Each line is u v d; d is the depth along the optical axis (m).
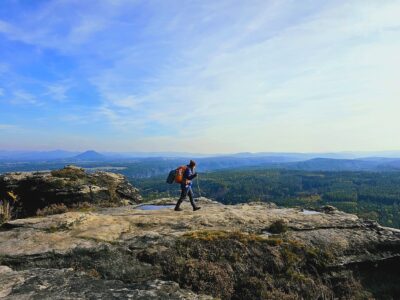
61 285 9.51
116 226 14.95
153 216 17.17
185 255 12.42
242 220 16.42
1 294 8.78
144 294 9.23
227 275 11.68
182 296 9.45
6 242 12.86
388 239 14.83
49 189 24.61
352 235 15.06
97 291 9.23
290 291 11.73
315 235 14.87
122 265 11.65
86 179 27.73
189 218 16.64
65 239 13.16
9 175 26.36
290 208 21.03
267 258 12.81
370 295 12.62
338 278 12.93
